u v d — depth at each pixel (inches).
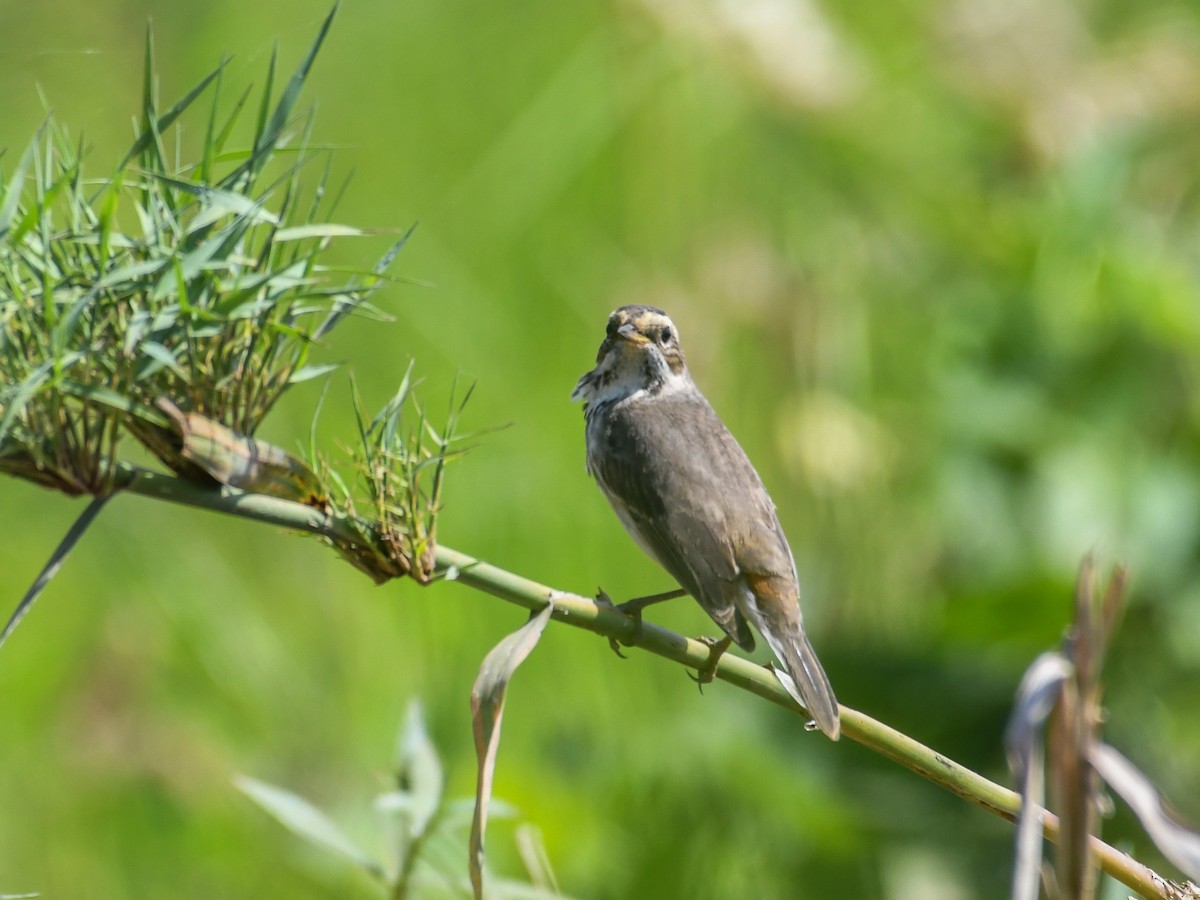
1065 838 152.3
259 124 172.9
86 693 425.4
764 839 402.0
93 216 178.2
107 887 406.0
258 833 404.8
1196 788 412.2
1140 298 453.1
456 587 432.1
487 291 458.9
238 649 432.5
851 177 498.3
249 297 169.9
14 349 167.0
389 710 424.5
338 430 434.0
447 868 257.8
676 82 486.0
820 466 462.0
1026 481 443.5
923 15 515.8
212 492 177.8
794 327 473.4
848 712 205.3
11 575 444.8
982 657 428.5
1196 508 432.8
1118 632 425.1
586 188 477.1
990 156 522.6
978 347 459.8
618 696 423.8
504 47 483.2
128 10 466.9
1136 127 490.6
